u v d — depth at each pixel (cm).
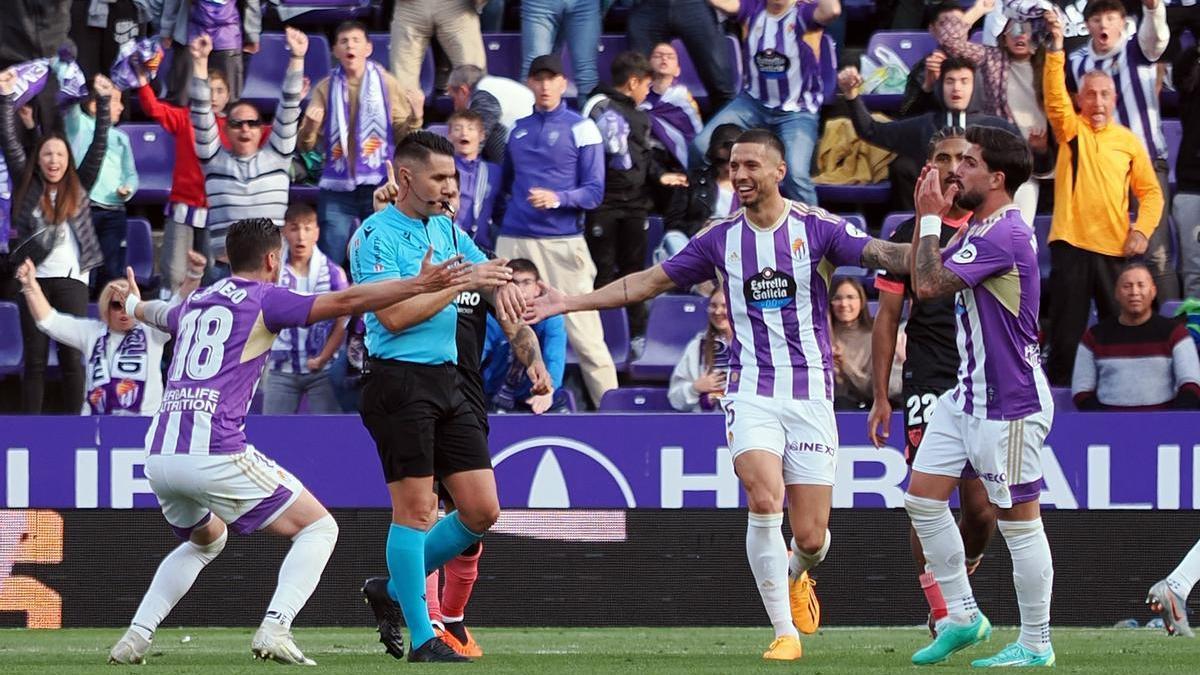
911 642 2562
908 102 3759
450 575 2220
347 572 2938
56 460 2961
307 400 3334
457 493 2058
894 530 2898
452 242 2070
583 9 3966
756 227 2105
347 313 1947
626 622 2923
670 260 2162
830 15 3694
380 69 3659
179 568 2091
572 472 2936
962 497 2367
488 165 3597
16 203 3600
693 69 4138
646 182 3681
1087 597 2867
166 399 2008
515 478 2941
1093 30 3606
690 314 3597
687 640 2630
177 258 3697
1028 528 1936
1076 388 3094
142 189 3988
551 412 3042
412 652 2023
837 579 2908
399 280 1900
